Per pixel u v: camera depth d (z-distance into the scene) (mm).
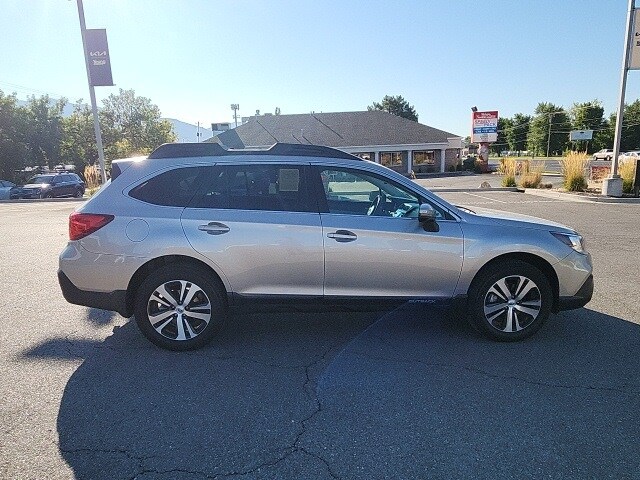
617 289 5676
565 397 3191
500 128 93250
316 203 3973
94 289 3881
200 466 2492
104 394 3246
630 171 16703
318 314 4902
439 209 4051
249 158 4023
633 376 3484
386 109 78062
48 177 25984
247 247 3840
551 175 31109
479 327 4105
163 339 3938
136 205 3883
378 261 3908
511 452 2602
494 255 3967
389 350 3982
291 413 3014
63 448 2631
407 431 2809
